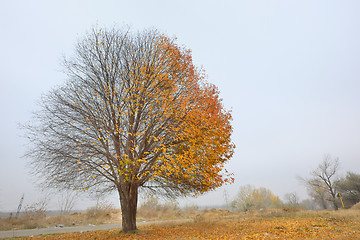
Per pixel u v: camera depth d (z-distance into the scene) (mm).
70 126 12664
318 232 11766
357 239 9344
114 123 13188
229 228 14438
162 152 12391
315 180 54062
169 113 12789
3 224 19547
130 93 13516
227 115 13977
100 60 14422
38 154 12242
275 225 15039
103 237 11828
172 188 14008
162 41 15594
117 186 12977
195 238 10781
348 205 47281
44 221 21969
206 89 14711
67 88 13680
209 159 11945
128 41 15539
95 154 12539
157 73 14117
